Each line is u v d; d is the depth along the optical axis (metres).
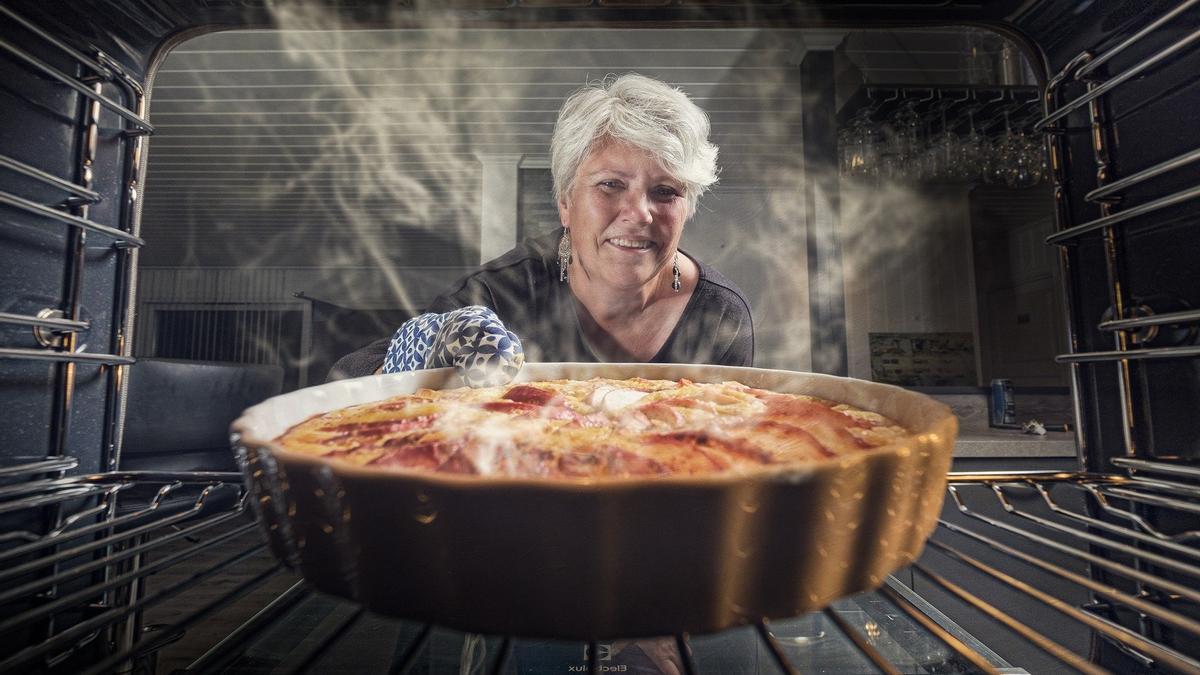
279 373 2.37
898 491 0.28
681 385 0.55
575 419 0.39
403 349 0.62
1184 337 0.46
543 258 1.07
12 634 0.44
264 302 6.27
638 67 2.77
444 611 0.25
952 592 0.30
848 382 0.50
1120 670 0.50
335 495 0.25
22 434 0.46
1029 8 0.54
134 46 0.54
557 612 0.25
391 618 0.26
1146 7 0.47
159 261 6.14
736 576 0.25
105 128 0.53
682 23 0.58
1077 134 0.56
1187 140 0.45
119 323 0.53
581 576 0.24
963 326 3.95
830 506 0.26
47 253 0.48
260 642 0.59
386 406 0.44
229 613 1.39
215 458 2.01
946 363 3.94
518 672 0.59
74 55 0.47
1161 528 0.49
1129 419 0.50
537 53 2.66
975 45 2.51
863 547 0.28
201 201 4.61
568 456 0.30
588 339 1.10
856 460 0.26
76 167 0.50
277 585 1.57
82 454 0.51
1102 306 0.54
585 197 0.98
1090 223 0.50
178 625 0.27
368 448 0.34
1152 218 0.48
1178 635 0.46
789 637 0.55
